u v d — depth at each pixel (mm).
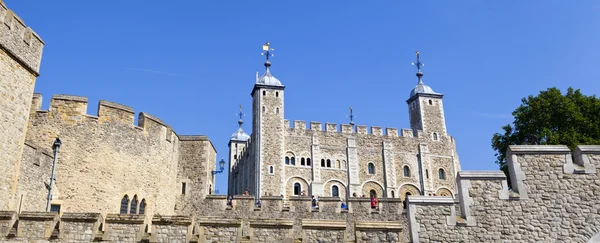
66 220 13656
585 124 33250
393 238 14125
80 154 21000
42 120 20922
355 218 25672
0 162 16719
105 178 21328
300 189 66250
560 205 14555
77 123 21328
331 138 70062
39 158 19328
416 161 72312
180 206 25188
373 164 70188
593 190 14656
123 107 22781
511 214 14523
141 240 13648
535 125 34562
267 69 71688
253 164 67062
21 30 18156
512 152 15203
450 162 73688
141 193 22594
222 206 25281
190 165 26047
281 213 25500
